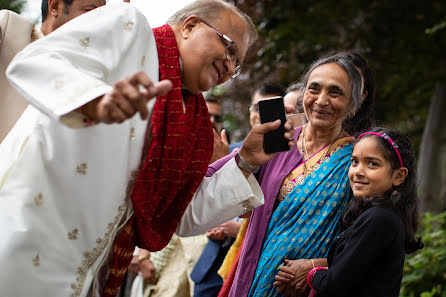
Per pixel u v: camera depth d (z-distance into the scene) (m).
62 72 1.78
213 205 2.38
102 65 1.94
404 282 4.29
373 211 2.35
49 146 1.95
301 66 9.66
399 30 9.16
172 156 2.10
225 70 2.18
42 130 1.97
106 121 1.63
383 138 2.46
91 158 1.96
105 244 2.06
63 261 1.99
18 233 1.88
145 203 2.10
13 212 1.90
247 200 2.37
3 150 2.04
